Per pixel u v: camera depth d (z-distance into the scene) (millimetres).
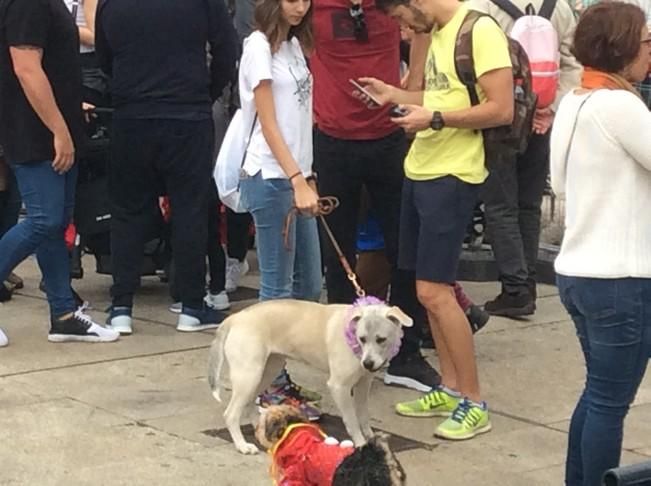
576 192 4160
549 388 6180
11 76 6465
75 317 6871
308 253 5859
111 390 6020
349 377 5176
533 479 4945
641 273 4074
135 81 6805
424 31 5406
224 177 5840
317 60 6094
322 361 5242
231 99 7789
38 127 6492
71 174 6773
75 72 6621
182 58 6801
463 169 5293
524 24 7223
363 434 5375
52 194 6586
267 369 5438
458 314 5461
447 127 5207
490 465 5098
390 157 6086
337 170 6141
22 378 6184
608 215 4082
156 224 7738
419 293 5469
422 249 5398
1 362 6461
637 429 5578
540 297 8188
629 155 4047
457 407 5492
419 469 5027
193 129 6879
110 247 7375
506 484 4883
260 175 5551
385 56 6047
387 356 5062
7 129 6531
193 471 4961
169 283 8094
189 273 7105
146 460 5078
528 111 5375
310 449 4023
